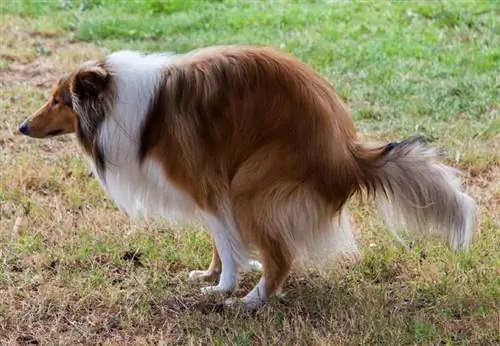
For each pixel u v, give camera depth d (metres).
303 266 6.89
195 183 6.46
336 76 11.97
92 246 7.66
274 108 6.26
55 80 12.36
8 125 10.52
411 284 7.02
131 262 7.47
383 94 11.27
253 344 6.20
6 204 8.60
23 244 7.72
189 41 13.88
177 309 6.75
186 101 6.35
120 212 8.40
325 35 14.06
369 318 6.41
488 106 10.83
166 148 6.44
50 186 9.05
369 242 7.73
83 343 6.30
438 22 14.59
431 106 10.80
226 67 6.36
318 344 6.06
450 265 7.20
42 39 14.55
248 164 6.31
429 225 6.53
